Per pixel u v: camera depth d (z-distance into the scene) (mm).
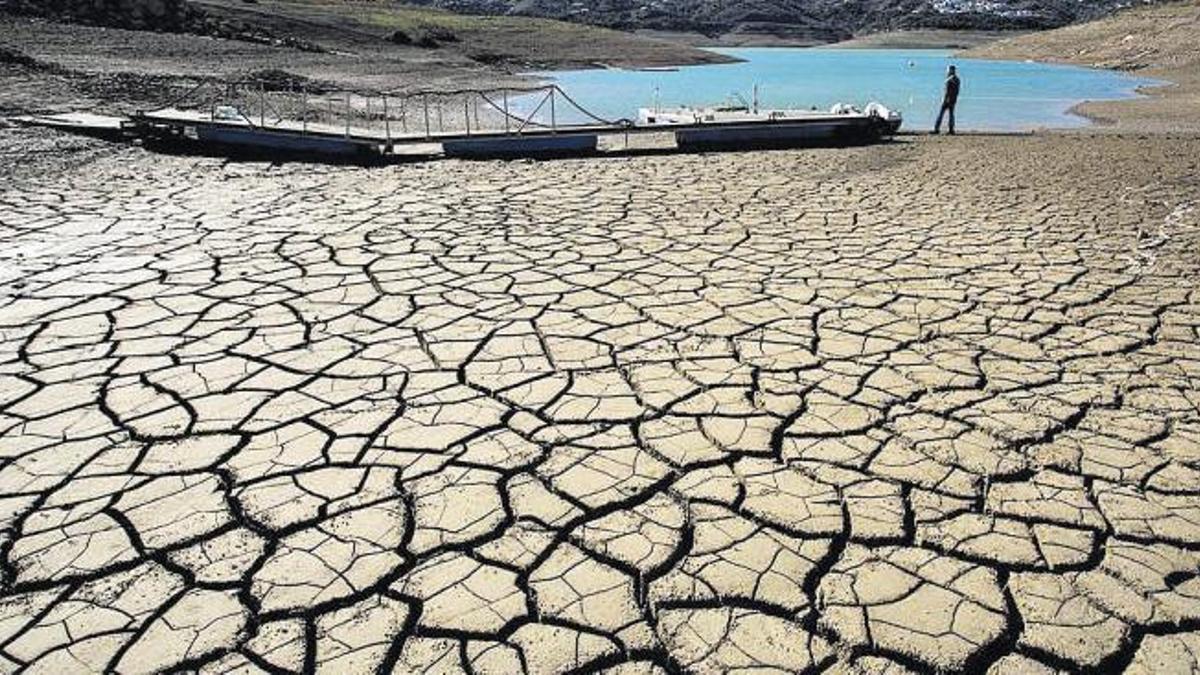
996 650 2477
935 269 6020
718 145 12555
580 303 5266
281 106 16188
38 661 2420
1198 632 2545
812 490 3258
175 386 4090
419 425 3742
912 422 3775
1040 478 3334
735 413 3861
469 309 5145
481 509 3139
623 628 2561
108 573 2793
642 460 3469
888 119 13086
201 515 3098
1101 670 2408
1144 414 3848
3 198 7957
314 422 3762
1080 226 7324
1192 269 6008
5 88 14352
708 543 2945
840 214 7824
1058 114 19875
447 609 2637
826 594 2695
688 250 6480
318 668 2408
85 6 23734
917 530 3014
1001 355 4500
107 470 3377
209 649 2475
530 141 11711
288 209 7863
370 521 3066
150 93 15898
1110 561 2848
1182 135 14250
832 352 4531
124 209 7715
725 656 2451
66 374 4195
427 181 9531
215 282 5594
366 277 5734
